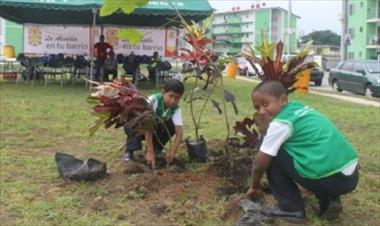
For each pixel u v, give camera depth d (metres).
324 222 3.95
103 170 5.00
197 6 16.09
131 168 5.14
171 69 18.53
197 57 5.36
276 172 3.87
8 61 21.42
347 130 8.84
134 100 4.76
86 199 4.50
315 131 3.66
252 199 4.20
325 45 81.50
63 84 17.50
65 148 6.70
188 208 4.20
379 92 18.16
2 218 4.09
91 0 15.62
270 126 3.70
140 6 3.60
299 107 3.80
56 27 20.14
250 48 4.93
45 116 9.57
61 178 5.09
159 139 5.46
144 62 18.89
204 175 4.94
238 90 17.27
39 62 17.86
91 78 16.55
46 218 4.07
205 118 9.60
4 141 7.10
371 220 4.11
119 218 4.08
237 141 5.59
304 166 3.63
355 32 56.38
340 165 3.60
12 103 11.59
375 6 53.78
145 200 4.45
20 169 5.52
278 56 4.73
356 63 19.95
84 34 20.47
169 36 20.34
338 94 18.86
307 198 4.39
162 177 4.86
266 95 3.78
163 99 5.18
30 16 20.20
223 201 4.31
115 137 7.47
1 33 38.78
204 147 5.52
